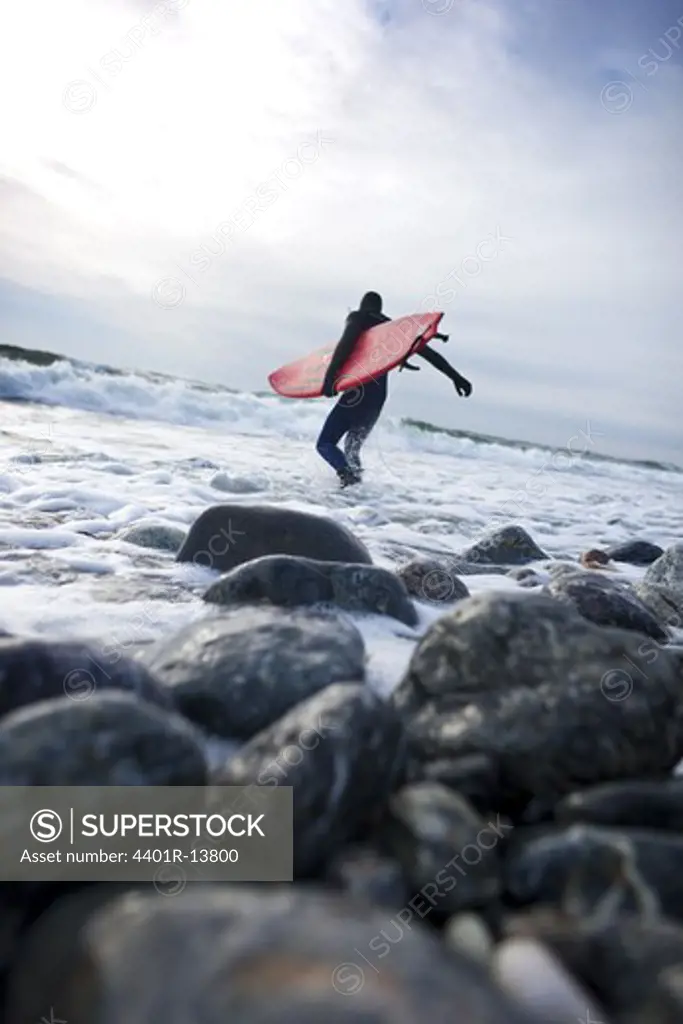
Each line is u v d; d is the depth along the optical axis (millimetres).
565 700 2170
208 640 2574
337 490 8141
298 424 15062
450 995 1121
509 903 1654
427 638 2482
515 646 2344
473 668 2332
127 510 5652
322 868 1648
